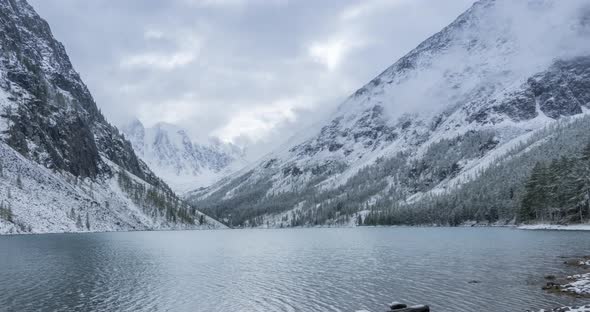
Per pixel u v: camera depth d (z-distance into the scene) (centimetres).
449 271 6675
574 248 9019
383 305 4662
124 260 8675
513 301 4494
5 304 4753
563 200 14750
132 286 5806
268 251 11175
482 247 10162
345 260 8800
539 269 6450
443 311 4234
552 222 15838
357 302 4825
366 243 13575
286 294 5309
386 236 17262
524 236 12975
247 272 7119
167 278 6475
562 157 15262
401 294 5125
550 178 15338
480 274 6241
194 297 5175
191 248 12169
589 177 13938
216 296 5225
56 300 4959
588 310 3472
